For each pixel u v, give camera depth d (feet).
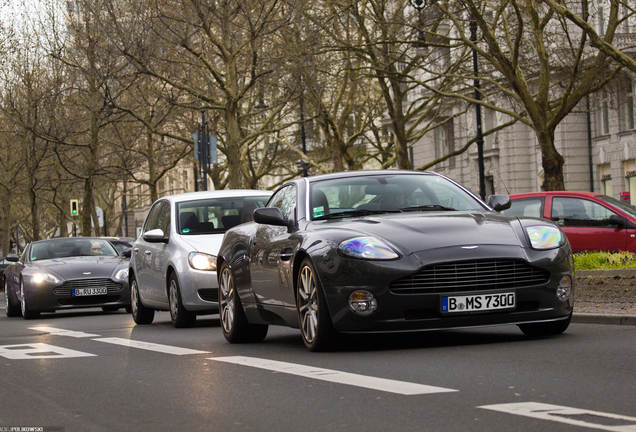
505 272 22.62
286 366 21.03
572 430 12.53
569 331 26.48
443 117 165.48
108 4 94.58
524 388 16.34
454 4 91.04
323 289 22.81
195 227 41.65
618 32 121.90
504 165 149.89
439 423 13.42
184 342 30.50
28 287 54.19
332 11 91.76
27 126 121.60
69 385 20.10
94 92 104.17
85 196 129.80
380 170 28.50
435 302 22.15
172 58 98.78
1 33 123.44
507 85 111.34
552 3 61.11
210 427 14.07
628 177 131.13
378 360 21.29
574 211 54.70
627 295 36.68
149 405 16.63
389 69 100.27
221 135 154.71
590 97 108.88
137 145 154.71
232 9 99.71
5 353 28.73
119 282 55.16
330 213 26.11
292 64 92.53
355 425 13.64
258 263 27.30
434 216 24.56
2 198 174.09
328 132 120.47
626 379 17.03
